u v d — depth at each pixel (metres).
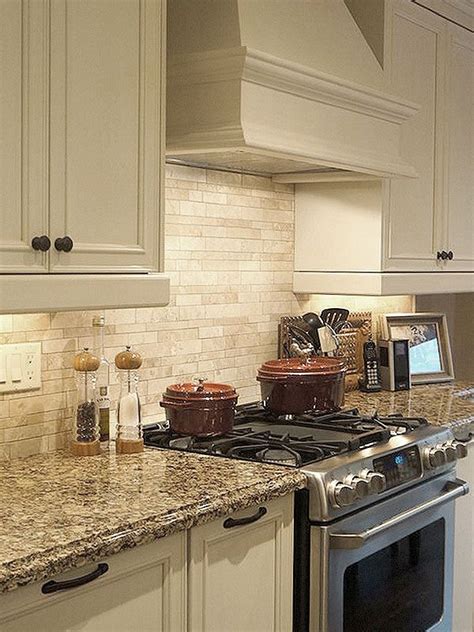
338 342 3.48
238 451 2.50
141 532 1.86
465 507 3.22
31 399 2.47
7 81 1.94
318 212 3.44
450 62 3.67
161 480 2.21
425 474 2.75
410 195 3.46
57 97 2.05
